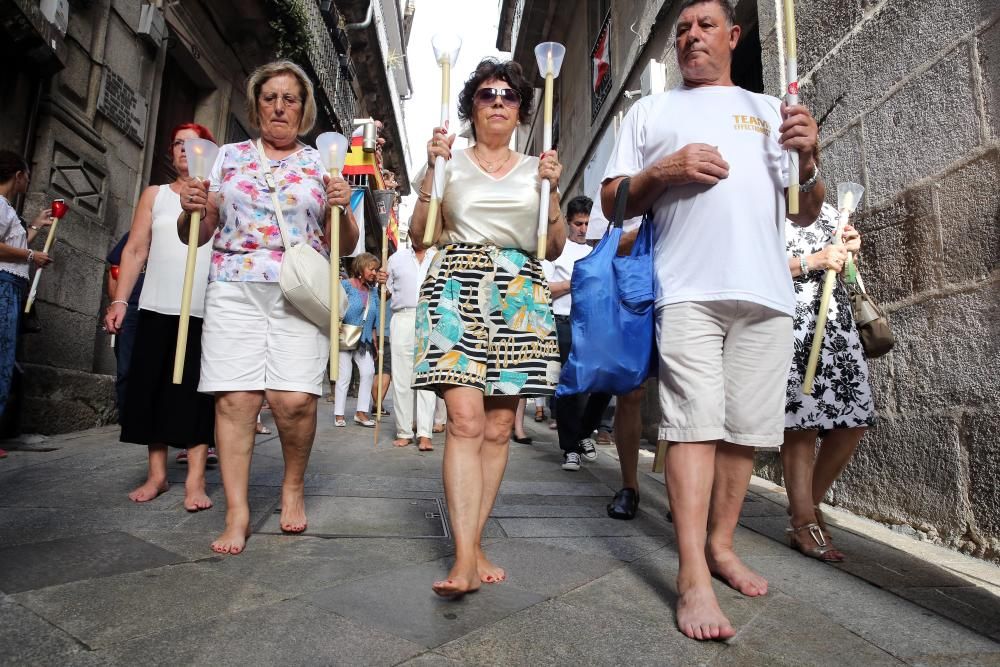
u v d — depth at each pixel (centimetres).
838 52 383
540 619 191
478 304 222
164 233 335
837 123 381
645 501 369
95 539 251
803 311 274
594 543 278
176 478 380
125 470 383
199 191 241
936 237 306
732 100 228
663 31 711
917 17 323
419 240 243
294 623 180
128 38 646
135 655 158
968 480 279
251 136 989
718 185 214
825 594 221
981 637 189
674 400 209
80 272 564
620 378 222
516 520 314
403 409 545
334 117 1305
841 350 275
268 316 265
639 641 180
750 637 185
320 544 260
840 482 359
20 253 379
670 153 225
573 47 1227
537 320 230
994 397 270
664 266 221
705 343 209
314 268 258
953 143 298
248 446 262
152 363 320
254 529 277
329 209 283
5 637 164
